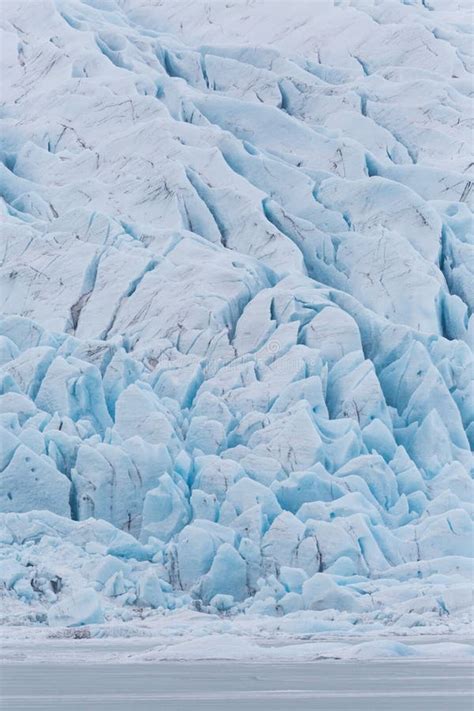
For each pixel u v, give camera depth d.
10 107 77.06
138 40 83.06
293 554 45.69
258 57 84.19
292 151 73.56
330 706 14.88
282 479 50.03
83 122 73.69
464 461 55.44
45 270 62.06
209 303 58.56
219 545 45.53
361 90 81.06
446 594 42.31
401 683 18.95
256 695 16.73
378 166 72.88
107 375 54.38
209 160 68.50
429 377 57.38
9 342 55.53
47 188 69.50
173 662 25.84
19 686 18.89
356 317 60.50
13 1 85.25
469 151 75.75
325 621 39.12
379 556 46.31
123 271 61.03
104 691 17.73
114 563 44.00
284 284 61.22
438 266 66.00
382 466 50.94
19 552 44.31
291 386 53.91
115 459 48.50
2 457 48.38
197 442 52.03
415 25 87.00
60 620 39.72
